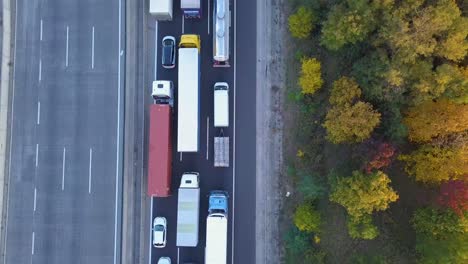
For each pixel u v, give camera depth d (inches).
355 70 1654.8
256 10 1875.0
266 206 1843.0
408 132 1596.9
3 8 1868.8
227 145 1834.4
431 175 1571.1
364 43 1648.6
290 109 1841.8
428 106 1561.3
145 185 1872.5
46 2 1876.2
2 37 1863.9
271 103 1856.5
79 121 1856.5
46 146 1851.6
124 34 1867.6
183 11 1820.9
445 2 1491.1
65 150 1847.9
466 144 1517.0
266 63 1866.4
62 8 1876.2
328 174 1718.8
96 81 1862.7
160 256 1852.9
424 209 1604.3
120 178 1831.9
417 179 1621.6
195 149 1808.6
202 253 1844.2
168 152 1798.7
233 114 1872.5
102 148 1845.5
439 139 1547.7
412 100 1572.3
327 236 1774.1
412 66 1547.7
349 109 1568.7
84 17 1873.8
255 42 1875.0
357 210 1568.7
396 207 1731.1
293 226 1806.1
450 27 1503.4
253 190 1852.9
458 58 1533.0
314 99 1798.7
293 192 1824.6
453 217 1524.4
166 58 1856.5
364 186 1541.6
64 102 1861.5
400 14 1510.8
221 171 1861.5
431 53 1537.9
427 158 1562.5
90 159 1841.8
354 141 1633.9
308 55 1809.8
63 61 1870.1
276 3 1870.1
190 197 1793.8
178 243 1782.7
